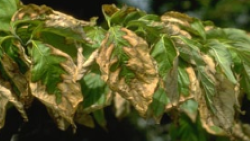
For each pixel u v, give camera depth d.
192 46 0.73
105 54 0.69
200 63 0.73
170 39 0.72
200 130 1.08
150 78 0.68
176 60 0.70
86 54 0.74
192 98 0.72
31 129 1.00
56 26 0.70
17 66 0.68
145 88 0.68
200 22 0.79
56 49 0.69
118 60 0.69
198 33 0.79
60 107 0.68
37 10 0.73
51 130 1.26
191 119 1.04
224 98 0.73
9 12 0.74
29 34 0.72
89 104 0.76
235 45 0.82
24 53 0.69
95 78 0.77
